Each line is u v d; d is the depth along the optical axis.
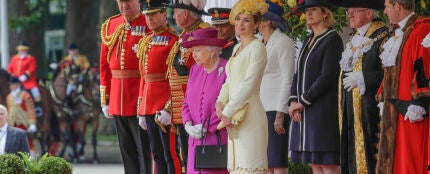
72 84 77.50
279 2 39.41
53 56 151.12
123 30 39.62
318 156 34.72
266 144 32.88
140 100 38.72
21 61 78.69
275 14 36.12
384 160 32.53
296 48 40.81
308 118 34.84
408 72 32.03
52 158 41.94
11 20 109.25
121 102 39.59
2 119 49.88
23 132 50.19
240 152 32.59
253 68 32.38
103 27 40.53
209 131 33.41
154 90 38.25
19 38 110.94
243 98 32.31
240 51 33.06
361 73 33.31
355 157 33.66
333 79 34.44
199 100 33.78
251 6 32.78
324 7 34.69
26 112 74.94
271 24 36.53
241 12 32.88
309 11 34.94
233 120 32.41
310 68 34.75
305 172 42.53
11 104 74.56
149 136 38.66
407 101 32.00
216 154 33.25
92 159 80.56
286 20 39.47
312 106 34.72
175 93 37.53
